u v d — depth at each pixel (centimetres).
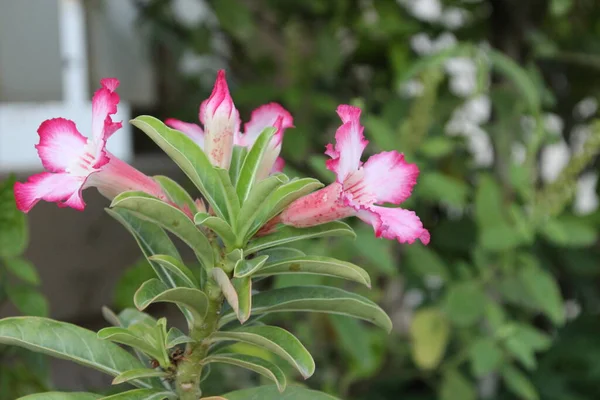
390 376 151
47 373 97
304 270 73
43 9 151
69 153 73
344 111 72
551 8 142
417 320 133
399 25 155
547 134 140
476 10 161
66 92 160
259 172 75
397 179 74
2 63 146
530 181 132
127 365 75
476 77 133
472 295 122
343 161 72
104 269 150
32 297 94
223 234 73
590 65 155
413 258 131
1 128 141
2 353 97
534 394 120
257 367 73
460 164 156
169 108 193
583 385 154
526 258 123
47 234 140
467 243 150
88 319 149
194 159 72
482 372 117
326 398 77
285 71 171
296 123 150
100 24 168
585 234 126
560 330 166
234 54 184
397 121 145
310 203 74
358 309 75
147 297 72
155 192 74
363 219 73
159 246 77
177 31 183
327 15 166
